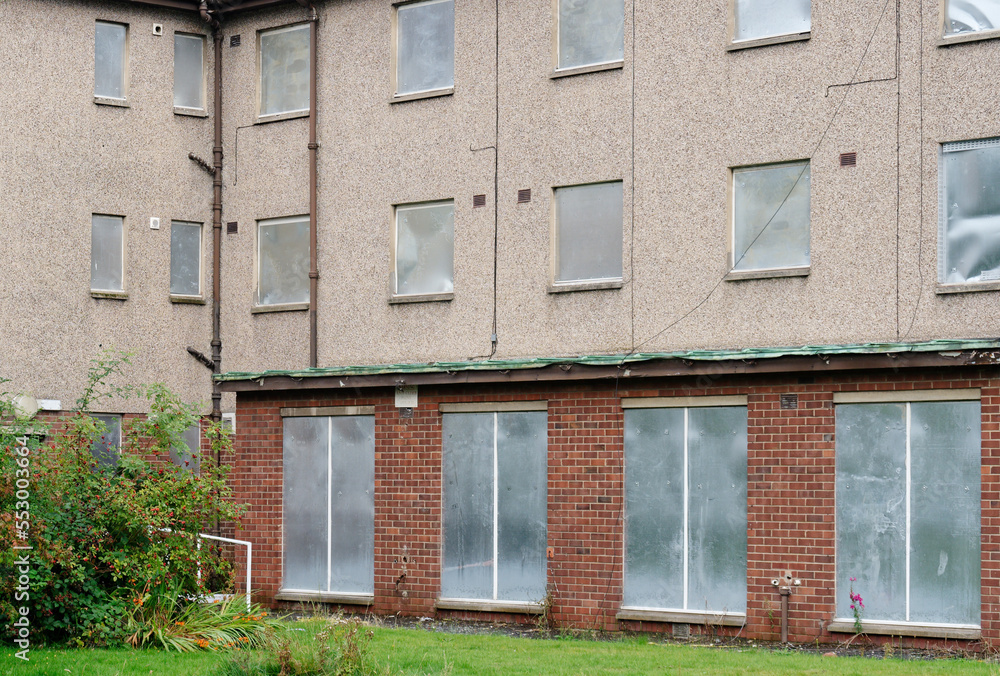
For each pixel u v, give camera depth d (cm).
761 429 1658
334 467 2006
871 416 1605
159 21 2461
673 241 2047
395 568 1920
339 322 2350
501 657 1399
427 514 1903
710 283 2012
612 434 1761
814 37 1952
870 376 1596
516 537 1842
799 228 1966
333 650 1268
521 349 2166
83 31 2384
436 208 2286
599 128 2120
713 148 2023
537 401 1827
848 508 1609
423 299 2262
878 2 1906
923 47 1873
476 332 2209
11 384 2270
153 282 2427
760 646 1580
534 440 1842
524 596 1828
